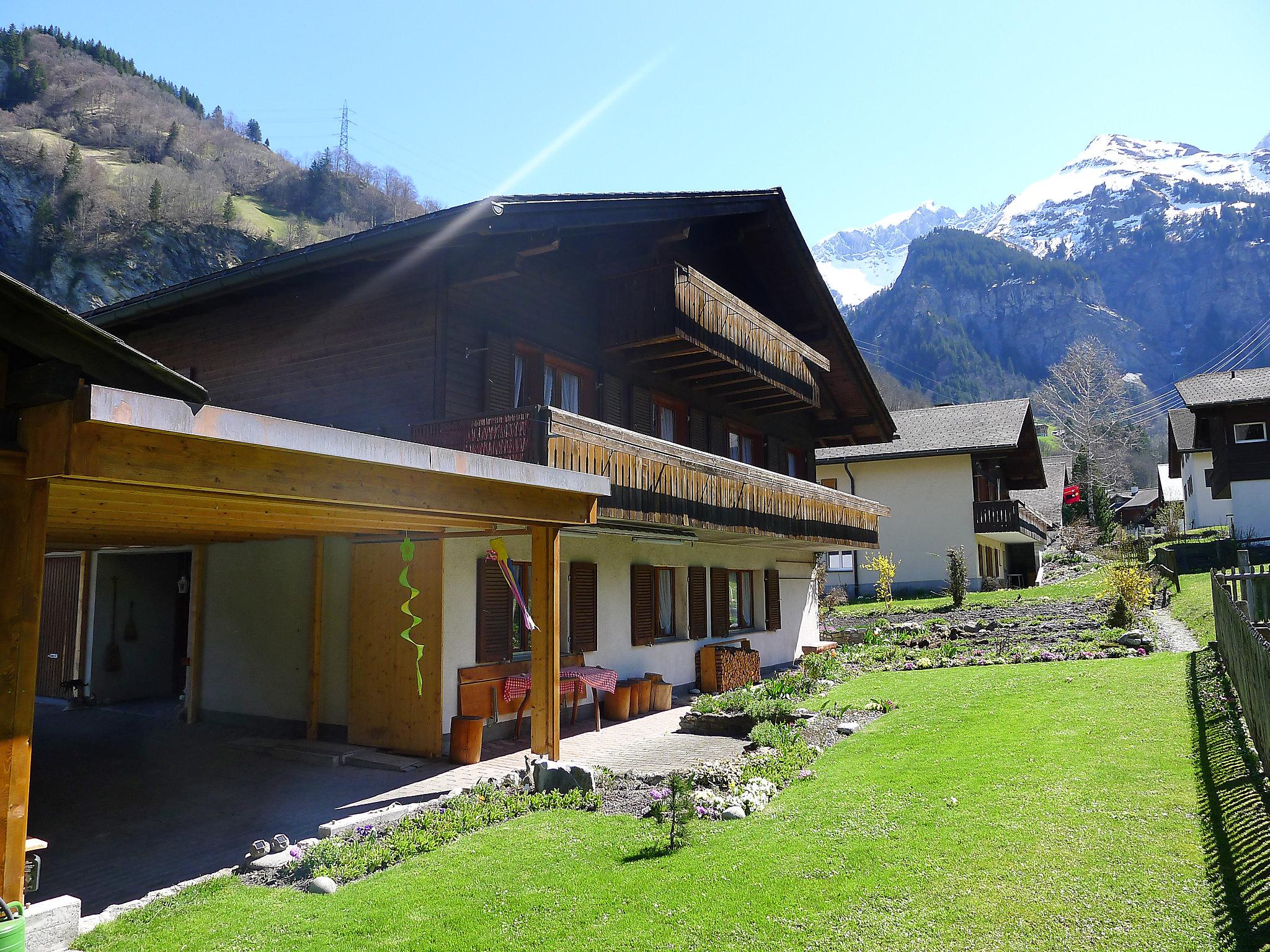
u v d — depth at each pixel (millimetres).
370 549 11625
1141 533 53906
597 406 14211
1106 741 9023
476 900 5867
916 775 8422
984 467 38844
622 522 12359
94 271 75500
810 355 18578
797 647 21750
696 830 7203
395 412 11797
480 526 10258
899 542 36562
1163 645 17766
